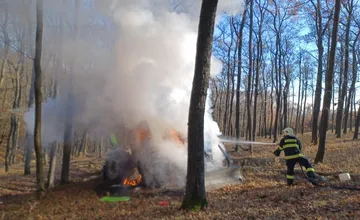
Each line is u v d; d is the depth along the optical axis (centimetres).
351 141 2130
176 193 847
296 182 936
